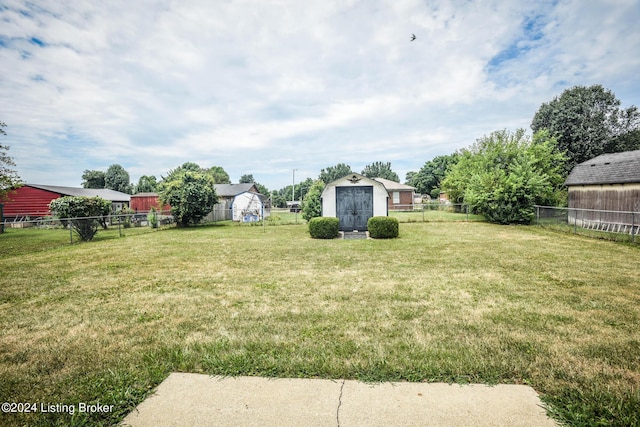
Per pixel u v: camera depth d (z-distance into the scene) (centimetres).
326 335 351
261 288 568
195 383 254
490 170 2022
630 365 275
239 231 1719
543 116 3284
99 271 730
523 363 276
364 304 465
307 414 209
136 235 1582
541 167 2112
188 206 2014
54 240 1428
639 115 3244
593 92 3247
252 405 221
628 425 195
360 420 201
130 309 461
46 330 383
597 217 1617
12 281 639
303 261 823
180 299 508
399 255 892
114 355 311
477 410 211
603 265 730
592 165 1827
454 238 1246
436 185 5634
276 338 343
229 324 392
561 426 194
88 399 234
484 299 485
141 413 214
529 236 1294
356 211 1688
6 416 215
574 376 255
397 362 281
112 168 6188
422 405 217
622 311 425
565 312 422
